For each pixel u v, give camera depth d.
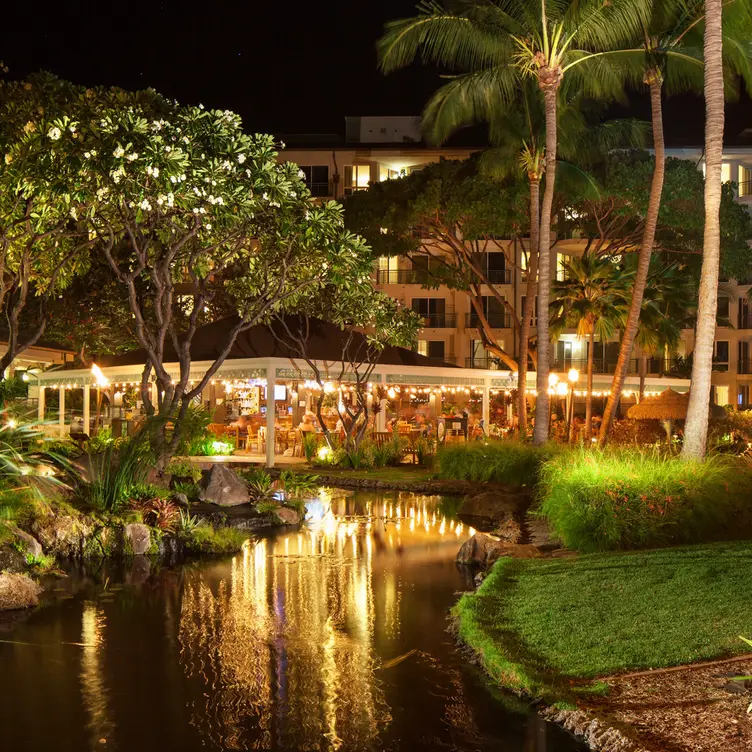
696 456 14.51
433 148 49.34
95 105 17.50
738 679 6.00
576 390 34.03
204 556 12.02
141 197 13.40
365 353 25.83
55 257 18.23
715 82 14.90
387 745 5.59
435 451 23.73
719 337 52.03
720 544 11.20
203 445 26.14
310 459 24.86
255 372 23.81
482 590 9.27
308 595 9.62
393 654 7.43
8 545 10.83
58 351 39.72
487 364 51.06
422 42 22.53
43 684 6.72
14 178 13.71
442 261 32.78
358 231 29.92
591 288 31.84
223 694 6.49
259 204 14.81
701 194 29.20
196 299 16.30
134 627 8.31
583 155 28.75
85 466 13.92
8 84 17.59
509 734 5.72
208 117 14.64
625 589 8.84
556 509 12.72
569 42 20.48
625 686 6.15
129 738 5.72
